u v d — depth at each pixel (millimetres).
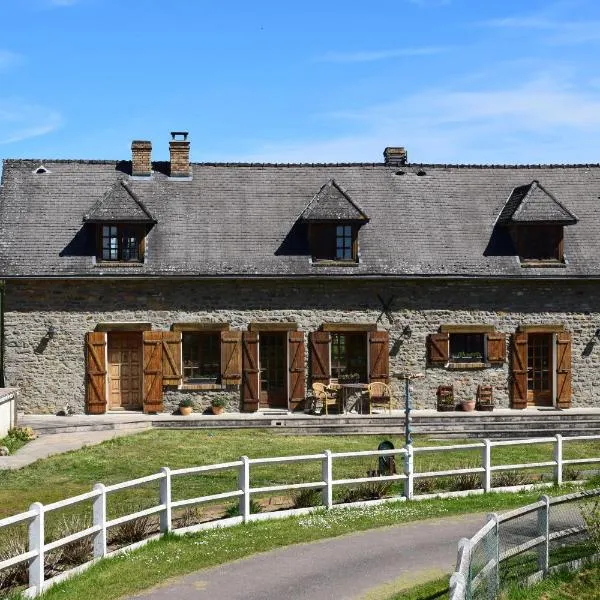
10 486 17859
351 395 26688
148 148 28672
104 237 26359
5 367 25828
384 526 14586
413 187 29328
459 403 26953
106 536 12672
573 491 17234
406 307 27031
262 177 29125
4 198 27406
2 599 10438
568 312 27594
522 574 11836
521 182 29953
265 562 12492
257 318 26656
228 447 22375
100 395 26016
